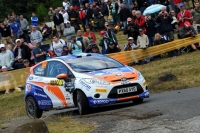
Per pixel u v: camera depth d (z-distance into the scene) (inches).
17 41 1421.0
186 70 1121.4
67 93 826.2
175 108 701.9
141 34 1417.3
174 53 1416.1
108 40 1417.3
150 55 1408.7
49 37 2117.4
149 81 1114.1
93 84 783.7
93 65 841.5
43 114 985.5
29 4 2625.5
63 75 820.0
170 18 1454.2
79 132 621.3
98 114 761.0
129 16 1818.4
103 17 2058.3
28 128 605.3
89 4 2124.8
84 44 1397.6
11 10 2546.8
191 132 557.9
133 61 1407.5
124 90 788.0
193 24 1557.6
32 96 909.8
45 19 2559.1
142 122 637.3
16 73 1369.3
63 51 1393.9
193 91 889.5
